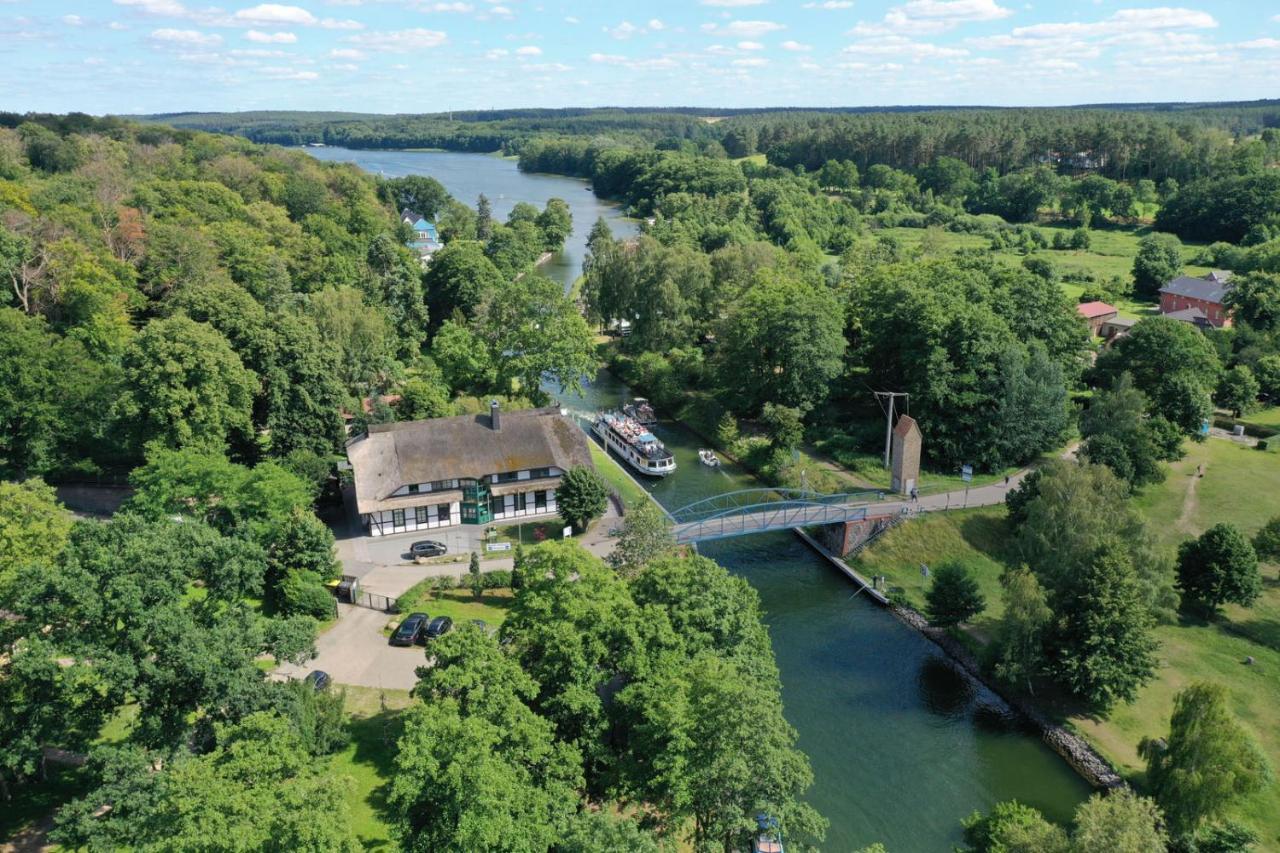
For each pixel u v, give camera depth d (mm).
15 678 41656
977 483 99625
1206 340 121938
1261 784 50438
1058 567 64875
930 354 104625
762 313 119812
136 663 42188
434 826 39406
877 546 88125
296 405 90938
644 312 145000
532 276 128375
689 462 113188
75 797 44938
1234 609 75312
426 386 109125
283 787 34250
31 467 85562
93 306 100875
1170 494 95688
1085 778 57938
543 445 88375
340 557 79438
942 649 73188
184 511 71312
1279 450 108875
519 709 42625
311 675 55406
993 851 44219
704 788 42031
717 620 54031
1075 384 121250
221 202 162000
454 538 83938
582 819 38156
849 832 53188
